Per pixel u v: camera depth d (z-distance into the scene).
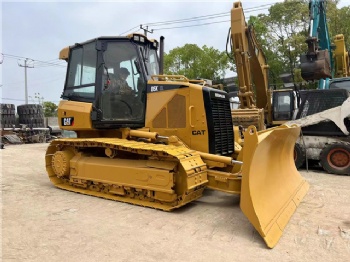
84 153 6.24
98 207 5.06
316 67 10.47
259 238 3.87
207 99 5.29
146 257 3.35
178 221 4.42
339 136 8.64
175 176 4.89
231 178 4.81
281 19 25.50
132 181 5.25
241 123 10.38
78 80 6.40
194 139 5.35
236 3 9.65
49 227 4.17
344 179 7.68
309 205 5.26
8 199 5.52
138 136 5.72
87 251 3.48
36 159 10.95
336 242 3.78
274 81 24.97
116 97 5.95
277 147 4.95
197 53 28.27
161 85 5.67
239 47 9.73
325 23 12.52
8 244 3.64
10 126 20.11
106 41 5.96
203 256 3.38
